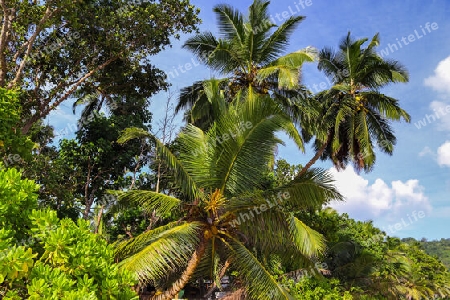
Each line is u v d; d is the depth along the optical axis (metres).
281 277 16.38
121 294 4.24
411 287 37.34
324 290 16.47
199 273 11.31
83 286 3.95
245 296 11.12
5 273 3.67
